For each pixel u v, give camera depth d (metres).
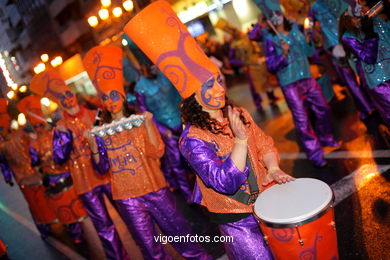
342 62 5.58
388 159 4.40
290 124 7.46
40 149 5.32
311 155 4.92
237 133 2.17
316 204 2.13
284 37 4.82
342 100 7.70
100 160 3.46
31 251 6.32
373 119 5.79
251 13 17.25
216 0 16.12
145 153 3.46
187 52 2.21
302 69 4.92
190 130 2.35
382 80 3.97
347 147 5.25
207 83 2.21
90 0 16.14
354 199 3.89
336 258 2.30
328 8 5.04
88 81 15.73
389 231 3.22
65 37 16.91
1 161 6.34
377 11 3.74
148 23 2.19
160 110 5.30
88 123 4.30
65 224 5.56
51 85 4.23
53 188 5.45
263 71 9.48
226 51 13.38
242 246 2.43
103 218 4.08
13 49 5.78
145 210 3.47
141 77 5.32
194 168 2.32
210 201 2.48
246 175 2.21
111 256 4.10
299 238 2.12
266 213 2.21
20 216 8.91
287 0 5.45
